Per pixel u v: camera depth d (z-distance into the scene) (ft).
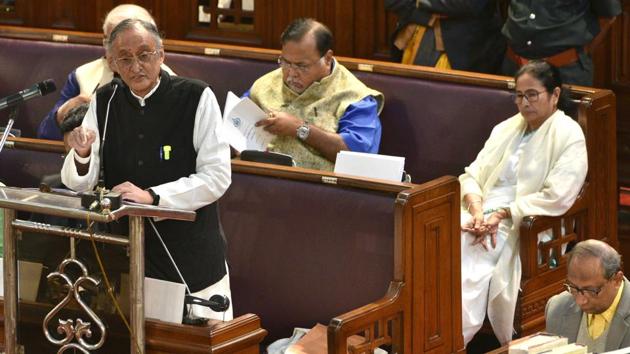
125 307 26.84
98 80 44.01
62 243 27.20
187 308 28.48
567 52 43.62
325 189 35.29
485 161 39.88
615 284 30.53
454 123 42.22
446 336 34.83
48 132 43.16
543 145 38.78
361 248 34.58
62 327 27.45
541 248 38.19
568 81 43.86
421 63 46.34
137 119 29.17
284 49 41.63
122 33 28.50
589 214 40.04
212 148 28.78
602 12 43.37
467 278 37.22
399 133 43.16
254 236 36.22
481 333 40.19
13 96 28.25
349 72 42.63
